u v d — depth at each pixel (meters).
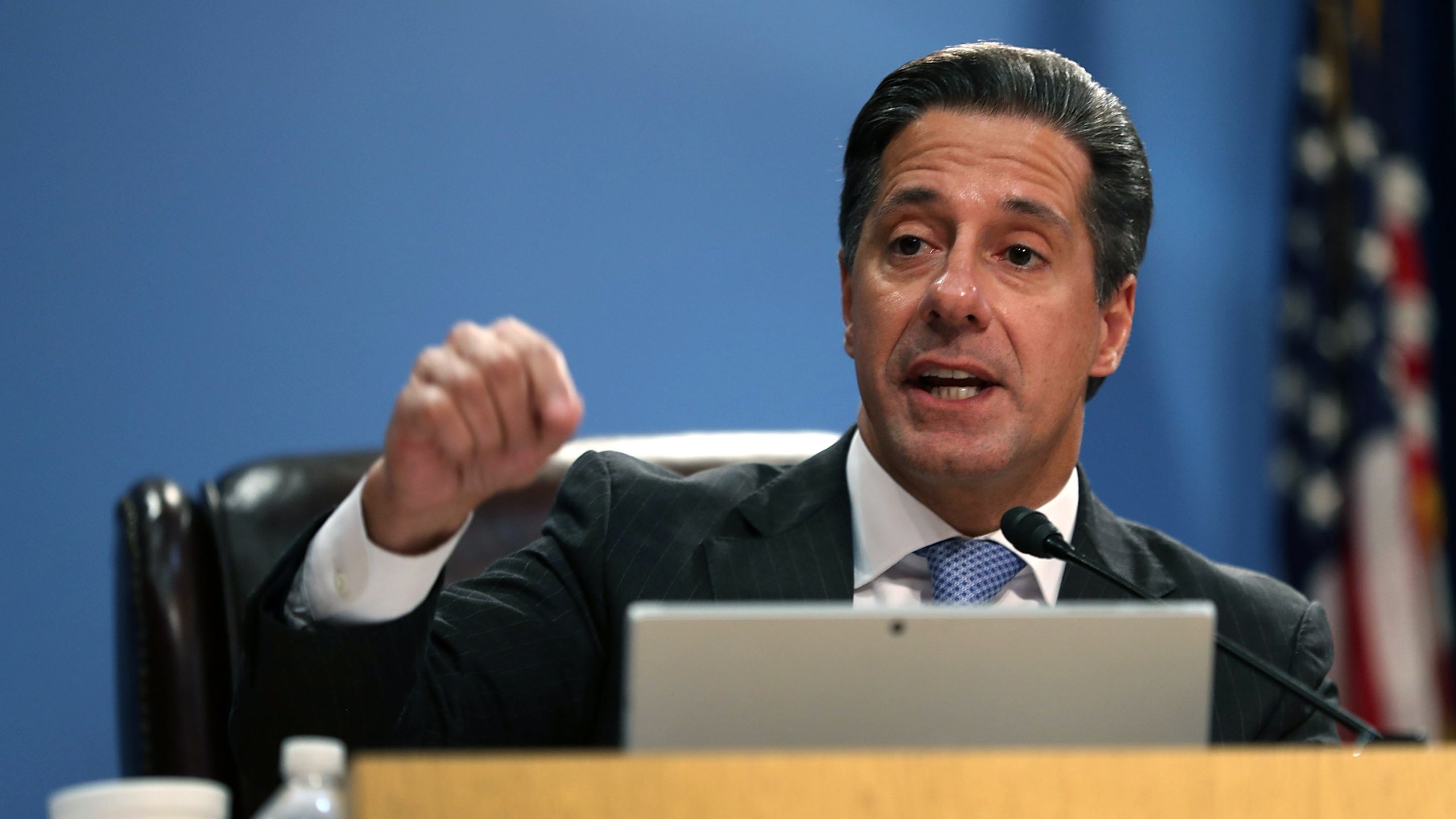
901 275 3.45
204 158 5.31
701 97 5.96
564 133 5.76
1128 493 6.83
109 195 5.20
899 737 2.10
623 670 3.31
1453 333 7.41
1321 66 7.20
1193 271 7.02
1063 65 3.62
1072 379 3.46
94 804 1.70
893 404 3.37
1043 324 3.37
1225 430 6.99
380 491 2.45
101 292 5.17
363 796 1.53
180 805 1.73
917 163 3.50
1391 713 6.70
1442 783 1.76
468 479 2.38
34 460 5.05
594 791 1.57
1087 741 2.16
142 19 5.27
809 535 3.50
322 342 5.39
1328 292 7.05
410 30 5.57
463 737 3.12
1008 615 2.11
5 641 4.96
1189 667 2.19
